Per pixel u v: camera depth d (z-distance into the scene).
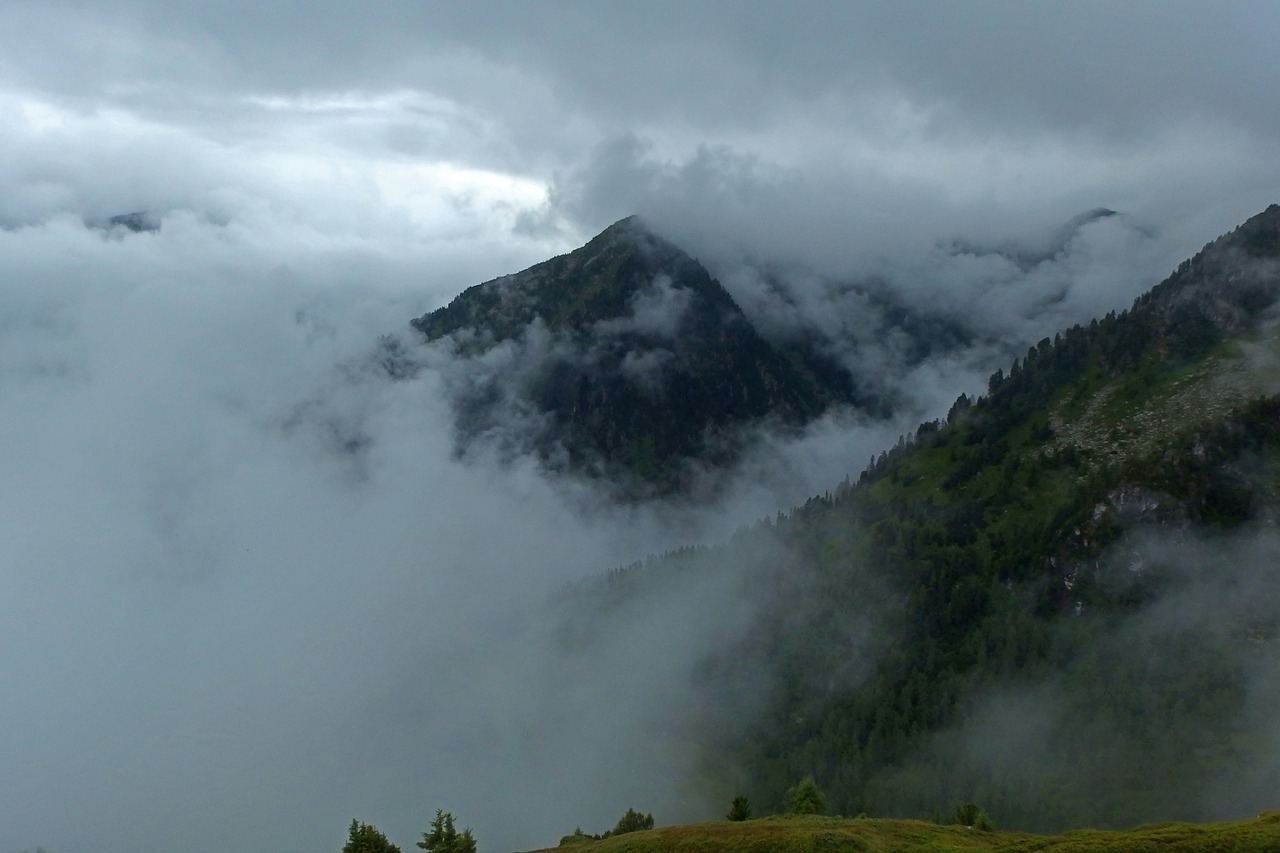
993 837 97.31
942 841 93.50
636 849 95.50
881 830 97.19
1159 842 85.75
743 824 99.69
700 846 93.19
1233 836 85.38
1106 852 84.69
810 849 89.06
